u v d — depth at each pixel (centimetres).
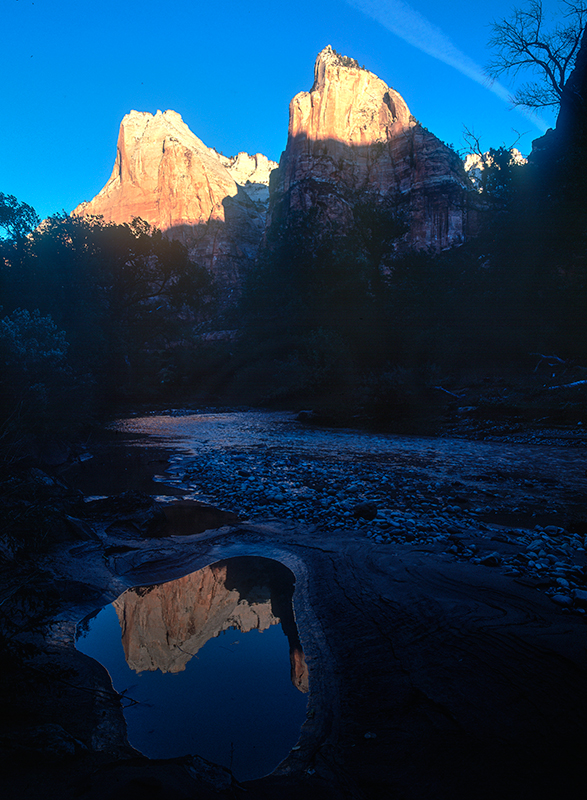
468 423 1914
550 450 1431
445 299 3362
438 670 307
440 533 644
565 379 2130
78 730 250
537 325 2722
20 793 180
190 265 5591
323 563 538
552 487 952
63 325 2412
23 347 923
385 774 225
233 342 6656
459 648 331
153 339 5734
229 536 642
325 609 423
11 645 289
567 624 357
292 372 3834
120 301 5028
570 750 228
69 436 1480
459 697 277
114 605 438
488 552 561
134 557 552
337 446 1573
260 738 252
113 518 686
